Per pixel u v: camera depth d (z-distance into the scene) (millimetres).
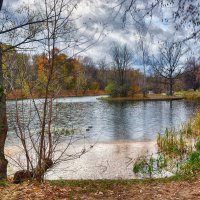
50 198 6312
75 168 12734
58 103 10031
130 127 27297
